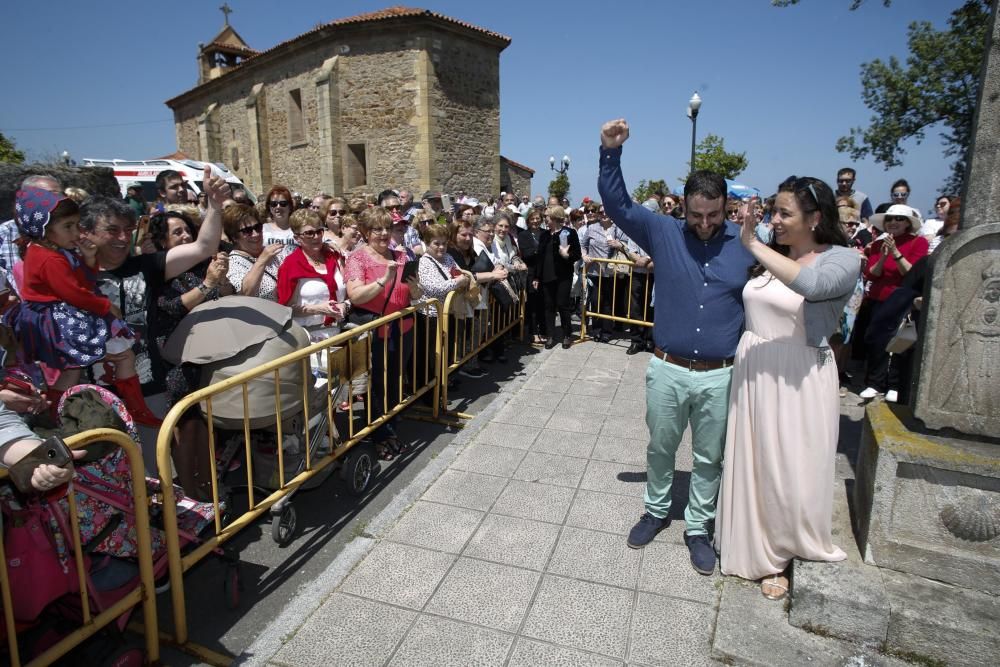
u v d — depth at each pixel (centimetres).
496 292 603
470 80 1920
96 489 216
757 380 253
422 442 444
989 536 232
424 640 245
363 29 1816
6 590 177
